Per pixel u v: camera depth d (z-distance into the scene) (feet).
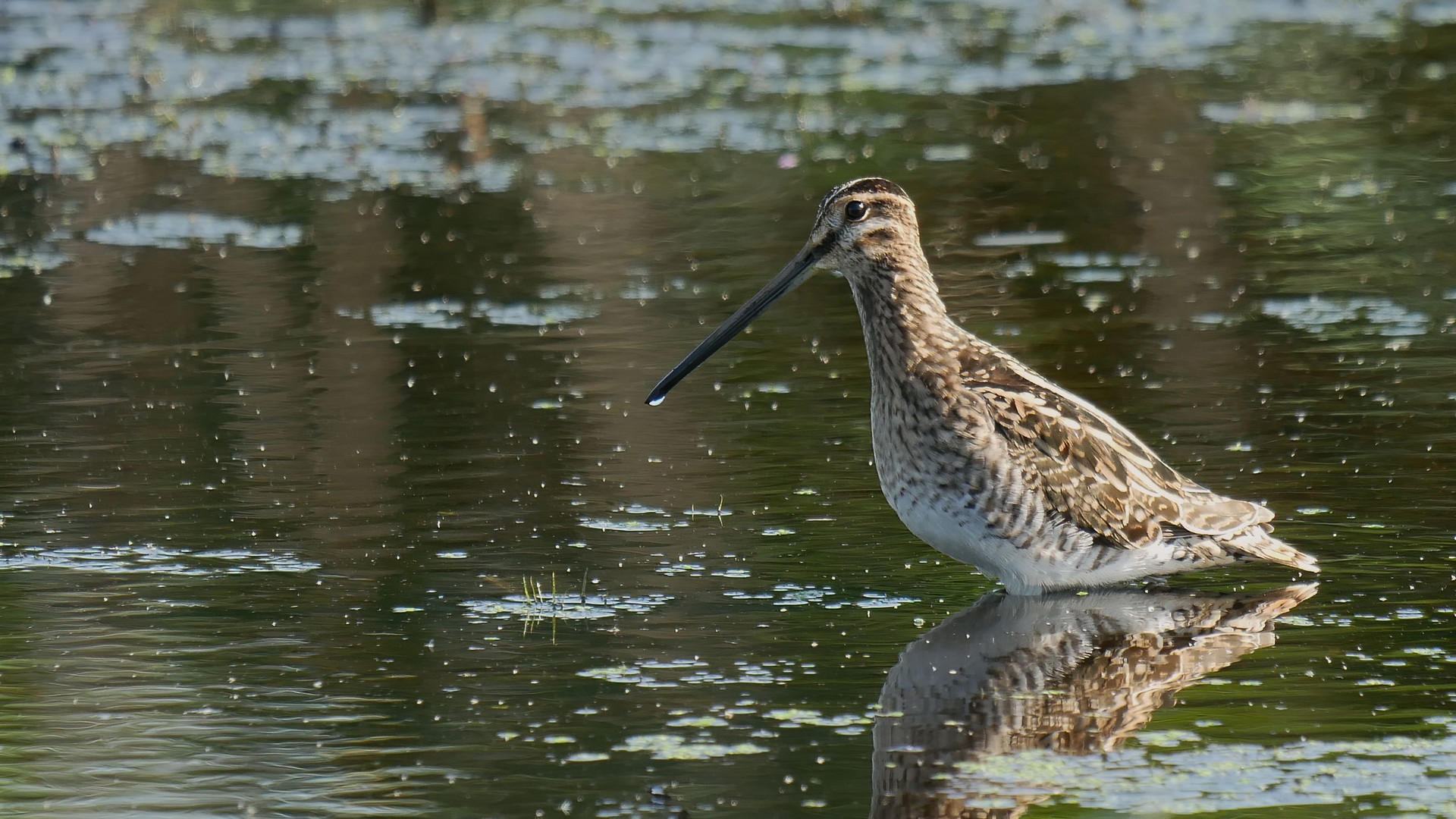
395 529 38.60
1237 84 85.97
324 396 48.19
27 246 63.26
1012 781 26.84
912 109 82.53
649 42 99.09
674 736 28.60
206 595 34.86
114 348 52.42
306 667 31.53
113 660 31.76
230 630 33.12
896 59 93.40
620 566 36.52
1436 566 35.73
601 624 33.50
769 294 39.34
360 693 30.40
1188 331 52.95
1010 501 35.32
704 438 44.91
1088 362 49.98
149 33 100.73
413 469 42.47
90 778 27.30
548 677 31.04
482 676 31.12
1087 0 109.60
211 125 81.51
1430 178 70.13
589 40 98.84
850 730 28.76
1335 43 94.53
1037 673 31.12
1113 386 47.75
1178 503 35.78
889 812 25.85
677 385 49.32
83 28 101.96
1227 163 72.64
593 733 28.76
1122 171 71.82
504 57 95.40
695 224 66.18
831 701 29.96
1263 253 61.52
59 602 34.47
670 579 35.91
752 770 27.35
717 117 82.02
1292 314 54.44
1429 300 55.67
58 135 79.66
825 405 47.50
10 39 98.99
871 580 36.14
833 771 27.25
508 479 41.88
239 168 74.54
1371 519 38.19
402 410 46.98
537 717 29.40
